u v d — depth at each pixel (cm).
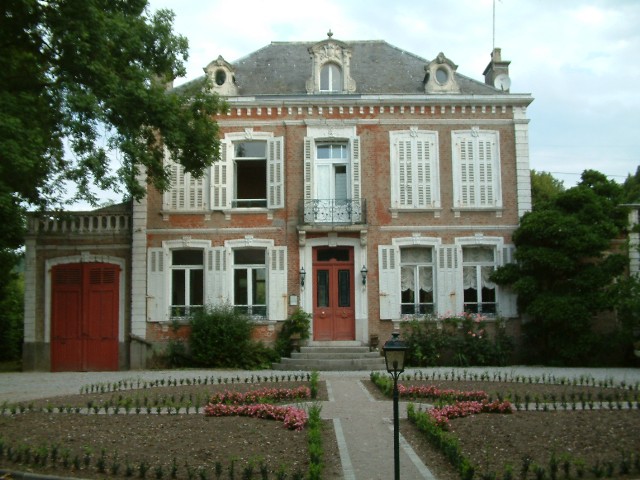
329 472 846
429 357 2127
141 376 1886
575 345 2066
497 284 2231
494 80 2491
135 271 2219
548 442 974
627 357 2127
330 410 1259
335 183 2303
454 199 2266
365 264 2238
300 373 1909
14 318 2819
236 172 2319
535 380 1638
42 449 905
